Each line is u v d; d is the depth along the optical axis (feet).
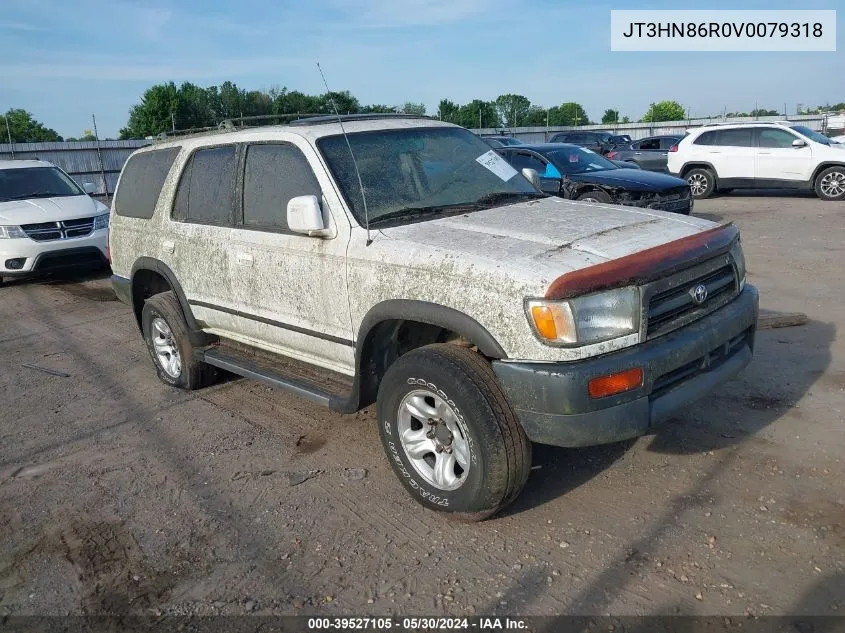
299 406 16.85
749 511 11.03
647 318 10.06
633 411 9.87
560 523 11.14
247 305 14.74
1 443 15.97
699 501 11.41
